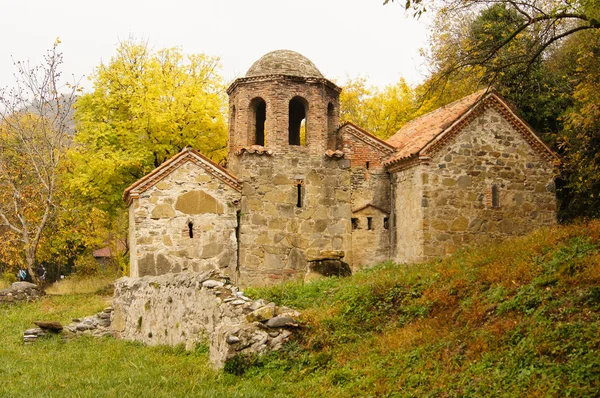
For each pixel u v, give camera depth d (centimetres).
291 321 1173
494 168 2134
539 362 864
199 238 2139
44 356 1466
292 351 1119
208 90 3003
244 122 2327
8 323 2028
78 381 1119
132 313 1780
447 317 1163
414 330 1146
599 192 2123
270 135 2280
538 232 1680
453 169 2091
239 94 2348
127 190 2103
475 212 2095
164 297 1595
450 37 2564
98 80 2864
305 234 2256
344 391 941
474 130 2123
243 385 1015
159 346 1491
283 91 2303
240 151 2220
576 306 1006
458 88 2673
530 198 2166
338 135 2411
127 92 2834
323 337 1166
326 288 1584
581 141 2058
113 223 3409
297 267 2230
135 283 1800
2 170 2944
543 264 1230
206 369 1151
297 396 952
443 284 1336
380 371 980
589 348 865
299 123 2692
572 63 2455
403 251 2211
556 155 2170
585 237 1358
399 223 2259
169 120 2750
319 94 2341
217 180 2186
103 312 1891
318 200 2291
